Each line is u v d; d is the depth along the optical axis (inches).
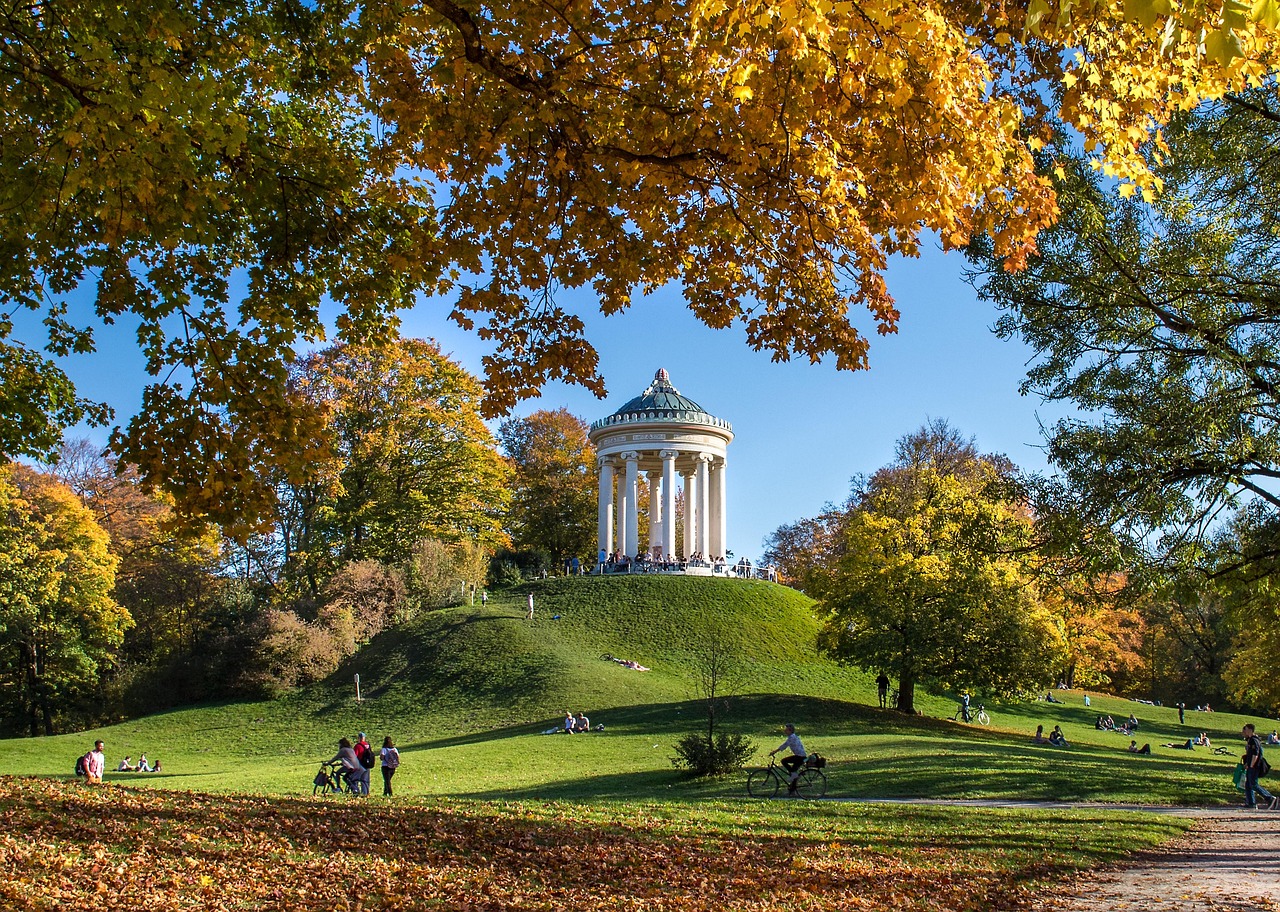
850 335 502.3
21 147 394.3
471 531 2603.3
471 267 502.6
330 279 544.1
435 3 404.8
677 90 425.1
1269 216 618.8
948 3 424.8
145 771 1483.8
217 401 496.1
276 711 1893.5
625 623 2274.9
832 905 402.3
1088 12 334.0
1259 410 611.2
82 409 652.7
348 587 2214.6
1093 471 639.1
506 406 537.6
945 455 2551.7
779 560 3494.1
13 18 420.8
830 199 428.8
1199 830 674.2
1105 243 636.7
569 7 414.0
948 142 358.9
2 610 1834.4
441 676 1958.7
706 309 524.4
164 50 436.5
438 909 366.0
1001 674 1562.5
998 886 450.6
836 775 965.8
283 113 549.3
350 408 2379.4
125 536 2385.6
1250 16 146.6
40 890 344.5
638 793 901.2
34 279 538.6
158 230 434.9
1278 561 636.7
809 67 316.8
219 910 346.6
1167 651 2851.9
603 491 2760.8
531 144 452.8
